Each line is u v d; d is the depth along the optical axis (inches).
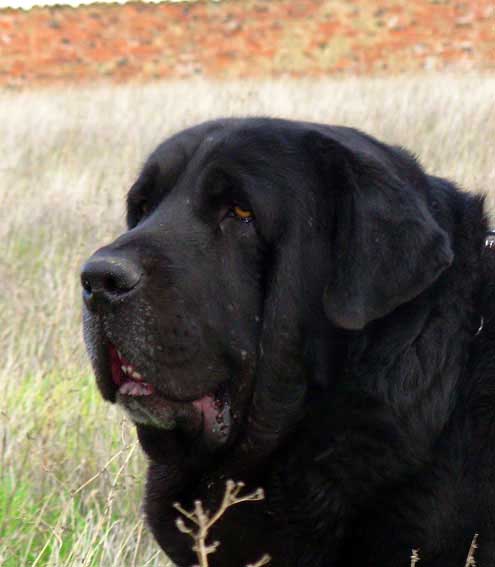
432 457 261.6
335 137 284.8
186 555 286.8
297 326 270.8
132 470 396.8
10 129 1103.6
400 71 1614.2
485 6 1715.1
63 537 363.9
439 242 262.5
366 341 266.1
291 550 273.3
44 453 397.7
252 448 273.0
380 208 267.4
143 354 263.1
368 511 264.7
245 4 1881.2
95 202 734.5
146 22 1903.3
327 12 1827.0
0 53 1888.5
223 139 282.7
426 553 261.7
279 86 1258.0
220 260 274.4
